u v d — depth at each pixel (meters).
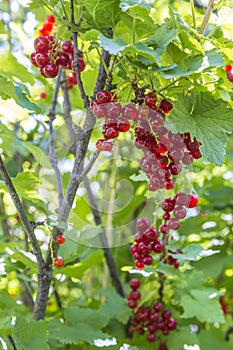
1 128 1.00
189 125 0.71
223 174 1.35
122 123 0.70
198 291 1.01
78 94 1.12
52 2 0.77
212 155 0.71
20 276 0.98
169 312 1.00
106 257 1.11
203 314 0.98
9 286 1.34
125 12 0.72
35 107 0.80
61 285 1.16
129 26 0.73
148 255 0.82
